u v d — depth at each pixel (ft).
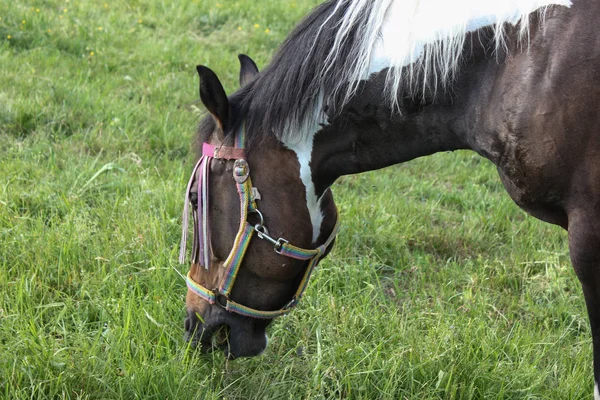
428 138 6.97
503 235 12.51
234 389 7.93
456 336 8.77
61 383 7.33
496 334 9.12
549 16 6.16
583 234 6.21
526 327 9.65
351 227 11.44
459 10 6.49
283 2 26.35
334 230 7.38
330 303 9.27
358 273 10.32
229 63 19.69
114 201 11.54
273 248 6.88
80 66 17.78
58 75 16.71
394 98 6.57
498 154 6.51
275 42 22.40
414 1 6.61
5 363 7.44
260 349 7.57
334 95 6.68
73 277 9.34
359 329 8.94
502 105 6.32
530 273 11.19
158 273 9.37
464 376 8.17
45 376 7.36
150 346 8.09
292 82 6.60
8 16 19.75
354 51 6.64
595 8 6.04
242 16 24.58
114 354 7.84
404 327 8.97
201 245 6.91
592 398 8.18
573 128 5.97
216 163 6.75
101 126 14.38
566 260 11.53
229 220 6.81
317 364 7.95
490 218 12.69
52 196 11.43
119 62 18.43
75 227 10.34
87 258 9.78
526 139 6.19
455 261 11.27
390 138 6.96
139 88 16.97
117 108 15.29
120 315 8.73
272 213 6.80
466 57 6.53
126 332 7.99
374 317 9.07
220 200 6.80
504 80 6.33
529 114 6.13
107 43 19.83
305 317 9.12
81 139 13.98
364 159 7.04
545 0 6.20
